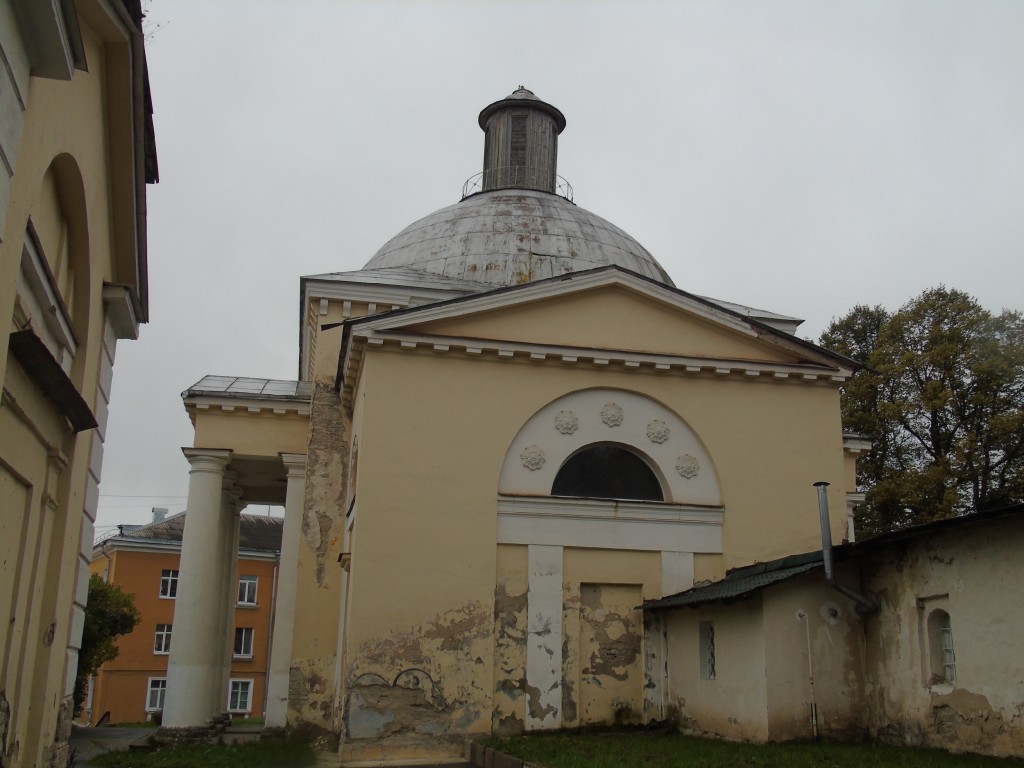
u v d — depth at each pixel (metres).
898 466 31.47
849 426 32.25
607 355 16.62
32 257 6.97
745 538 16.56
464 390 16.14
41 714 8.89
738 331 17.36
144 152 9.64
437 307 16.12
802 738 12.34
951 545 11.33
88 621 30.02
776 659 12.49
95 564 45.88
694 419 16.95
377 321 15.88
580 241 24.14
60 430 8.97
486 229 24.05
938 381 30.25
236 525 23.94
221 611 22.11
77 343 9.44
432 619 14.98
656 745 12.55
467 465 15.80
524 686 15.12
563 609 15.62
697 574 16.25
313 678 17.70
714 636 13.97
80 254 9.03
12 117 5.42
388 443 15.57
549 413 16.52
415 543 15.23
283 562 19.33
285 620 19.08
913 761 10.01
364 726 14.29
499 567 15.58
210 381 21.45
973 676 10.80
